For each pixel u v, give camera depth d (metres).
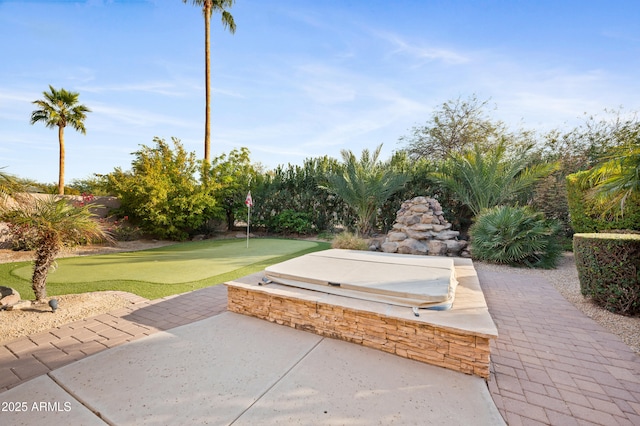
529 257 6.75
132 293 4.40
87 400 1.94
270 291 3.26
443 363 2.38
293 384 2.14
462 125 16.08
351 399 1.97
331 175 11.75
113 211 11.45
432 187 11.04
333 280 3.22
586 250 4.01
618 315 3.63
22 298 4.12
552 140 12.31
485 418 1.80
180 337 2.91
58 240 3.63
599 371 2.39
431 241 7.80
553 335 3.10
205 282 5.11
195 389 2.07
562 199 8.79
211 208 12.61
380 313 2.61
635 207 5.98
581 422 1.79
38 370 2.32
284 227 13.43
